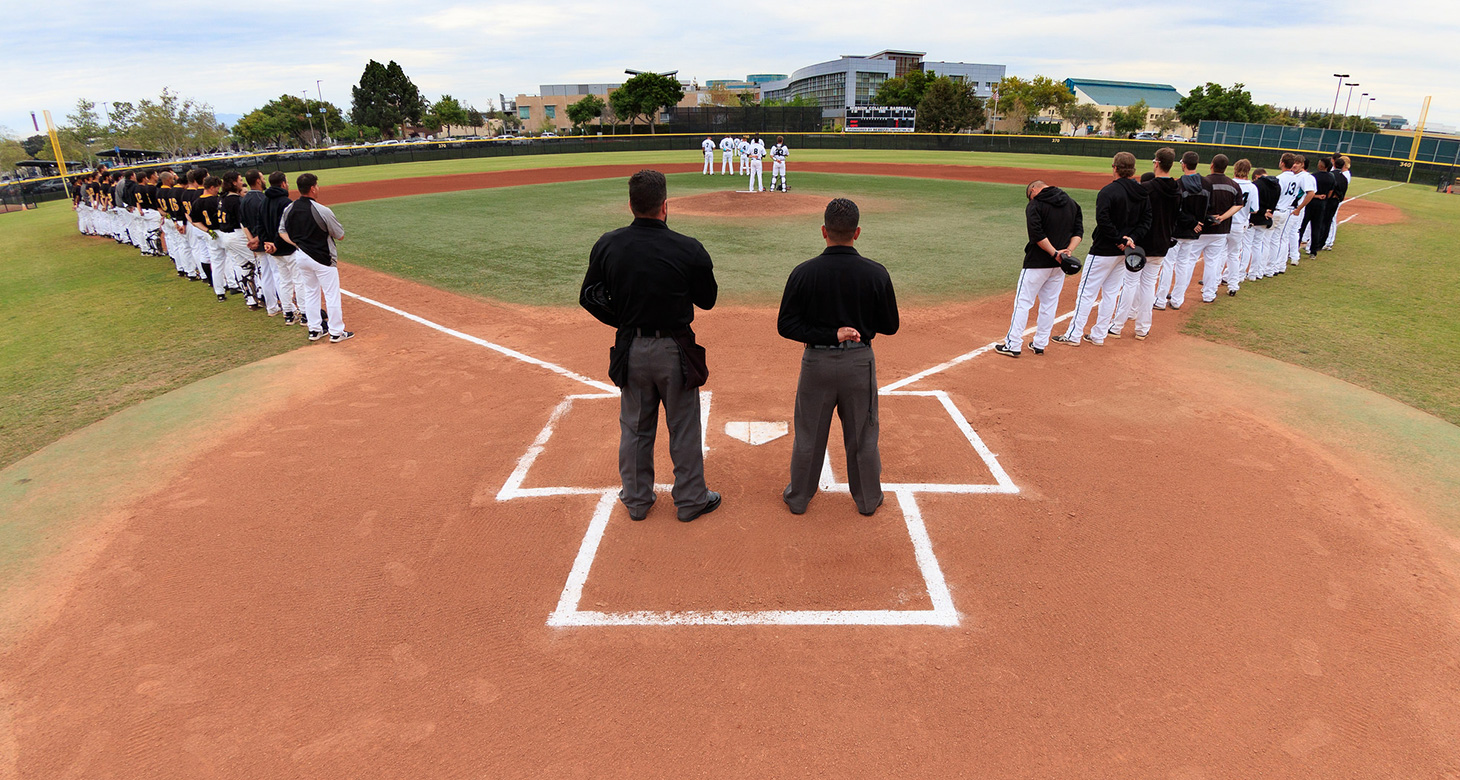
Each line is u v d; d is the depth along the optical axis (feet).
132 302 33.40
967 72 436.76
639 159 138.41
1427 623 10.50
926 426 17.52
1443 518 13.41
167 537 13.14
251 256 30.48
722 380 20.88
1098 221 22.16
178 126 265.13
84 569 12.24
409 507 13.97
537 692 9.31
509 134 380.78
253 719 8.96
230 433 17.83
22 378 22.74
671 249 11.64
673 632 10.37
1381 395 19.67
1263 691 9.22
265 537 13.03
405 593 11.34
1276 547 12.42
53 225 67.77
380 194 79.82
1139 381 20.71
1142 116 318.04
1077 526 13.06
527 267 37.99
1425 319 27.61
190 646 10.28
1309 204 39.93
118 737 8.74
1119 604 10.93
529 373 21.75
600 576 11.68
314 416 18.76
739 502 13.97
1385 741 8.46
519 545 12.60
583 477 15.03
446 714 8.98
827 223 11.66
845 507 13.82
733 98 354.33
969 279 34.58
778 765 8.16
